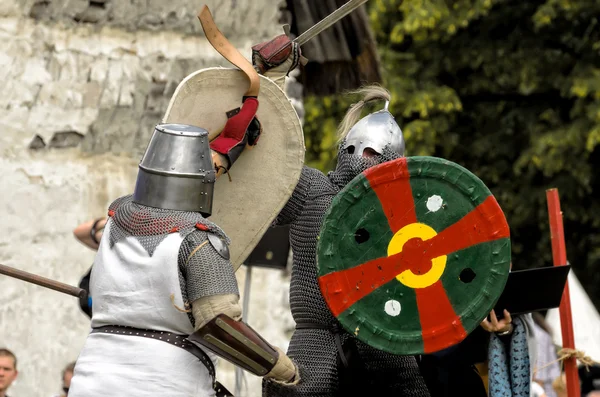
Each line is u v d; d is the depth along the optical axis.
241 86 7.32
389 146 7.50
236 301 6.34
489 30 25.50
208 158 6.56
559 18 24.94
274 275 13.37
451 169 6.94
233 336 6.29
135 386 6.25
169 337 6.35
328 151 24.73
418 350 6.94
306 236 7.54
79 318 11.58
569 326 8.62
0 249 11.18
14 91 11.33
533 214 25.59
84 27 11.78
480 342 8.26
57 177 11.52
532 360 8.16
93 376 6.34
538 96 25.92
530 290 7.94
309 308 7.48
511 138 25.91
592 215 25.52
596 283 26.47
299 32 14.20
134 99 12.05
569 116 25.58
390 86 24.56
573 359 8.63
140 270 6.33
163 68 12.24
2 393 10.45
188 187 6.44
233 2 12.81
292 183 7.40
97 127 11.82
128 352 6.31
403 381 7.62
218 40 7.25
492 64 25.14
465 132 26.25
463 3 24.08
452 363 8.25
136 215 6.44
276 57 7.58
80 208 11.66
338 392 7.54
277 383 6.90
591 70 24.30
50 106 11.52
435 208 6.96
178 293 6.28
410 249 6.96
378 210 6.94
